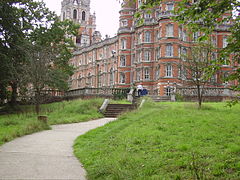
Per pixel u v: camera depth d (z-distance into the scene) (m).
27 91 29.02
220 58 7.88
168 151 8.73
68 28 42.69
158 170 7.09
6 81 28.41
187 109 19.05
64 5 107.06
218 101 30.03
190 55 21.80
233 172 6.72
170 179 6.45
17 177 6.97
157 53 49.22
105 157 8.66
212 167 7.02
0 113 29.27
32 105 32.75
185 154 8.20
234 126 12.32
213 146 9.04
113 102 26.91
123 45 57.09
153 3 7.80
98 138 12.20
